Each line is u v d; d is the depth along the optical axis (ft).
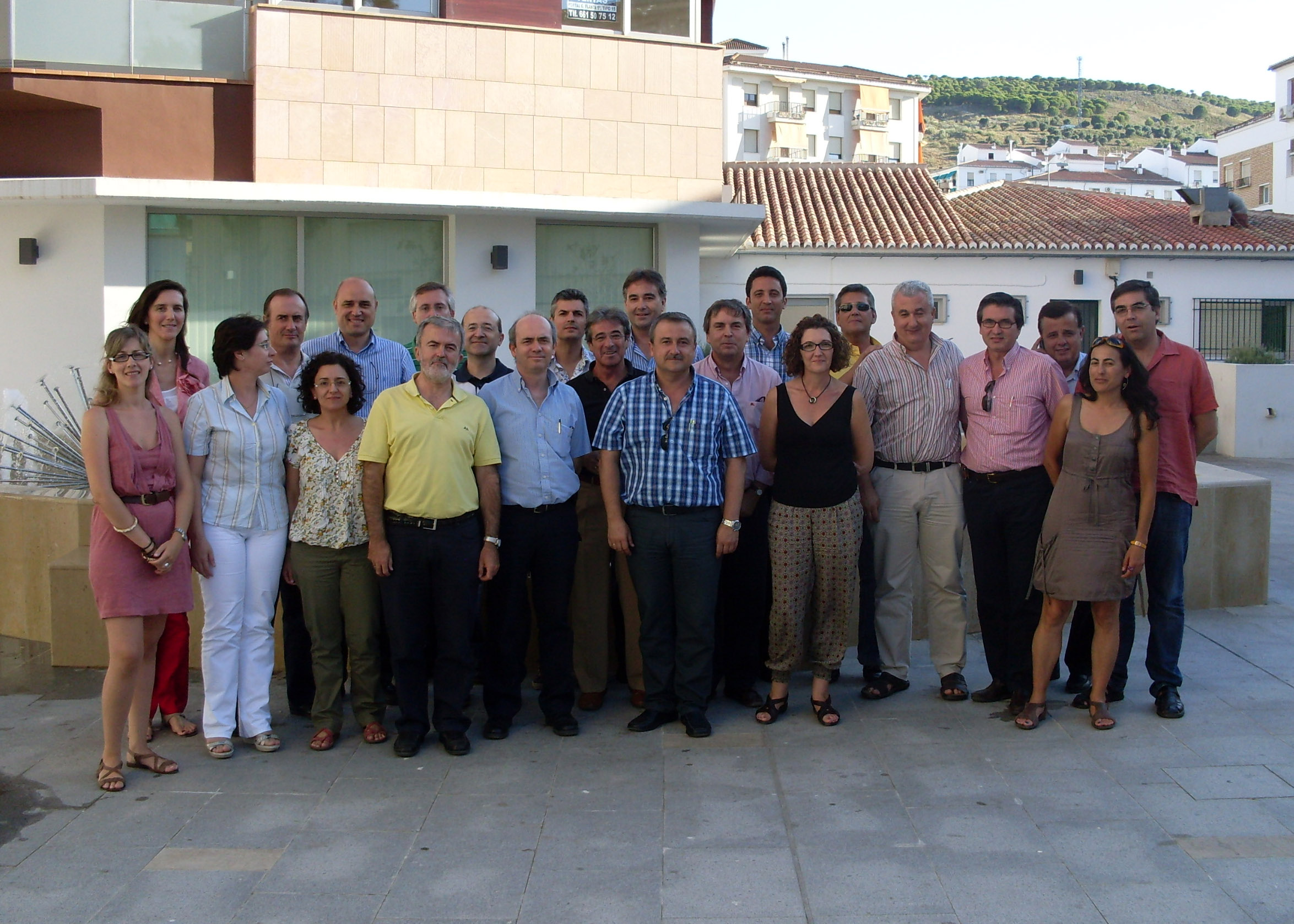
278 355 18.24
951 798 14.37
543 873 12.46
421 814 14.10
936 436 18.10
